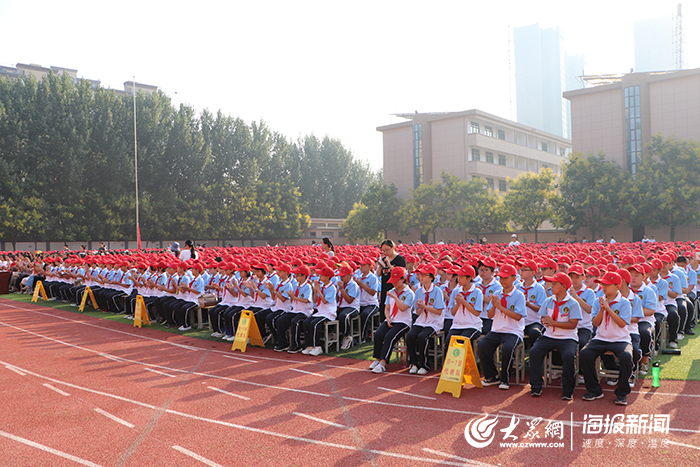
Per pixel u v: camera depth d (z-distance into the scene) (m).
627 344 6.61
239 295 11.37
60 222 49.91
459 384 7.06
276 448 5.43
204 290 12.88
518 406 6.58
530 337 8.34
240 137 66.62
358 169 92.75
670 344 9.38
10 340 11.39
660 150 47.41
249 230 65.44
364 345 10.52
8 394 7.50
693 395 6.70
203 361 9.30
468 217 57.66
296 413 6.48
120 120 53.06
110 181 51.78
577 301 7.62
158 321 13.41
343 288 10.36
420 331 8.36
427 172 69.25
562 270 9.89
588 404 6.56
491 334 7.70
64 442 5.72
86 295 15.91
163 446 5.54
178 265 12.80
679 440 5.35
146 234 56.44
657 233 51.69
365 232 66.62
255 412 6.55
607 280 6.75
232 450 5.40
